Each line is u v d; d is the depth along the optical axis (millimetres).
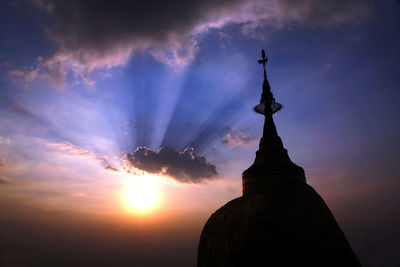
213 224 16719
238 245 14500
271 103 21203
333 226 15023
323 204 16266
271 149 18922
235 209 16250
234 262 14203
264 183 17203
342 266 13688
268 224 14586
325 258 13641
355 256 14648
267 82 22047
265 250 13867
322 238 14172
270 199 15688
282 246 13820
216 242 15586
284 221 14578
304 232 14188
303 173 18250
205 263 15664
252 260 13828
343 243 14539
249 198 16469
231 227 15438
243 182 18609
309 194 16266
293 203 15375
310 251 13680
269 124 20375
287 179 17188
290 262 13445
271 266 13484
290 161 18750
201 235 17266
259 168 17781
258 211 15266
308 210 15141
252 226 14750
